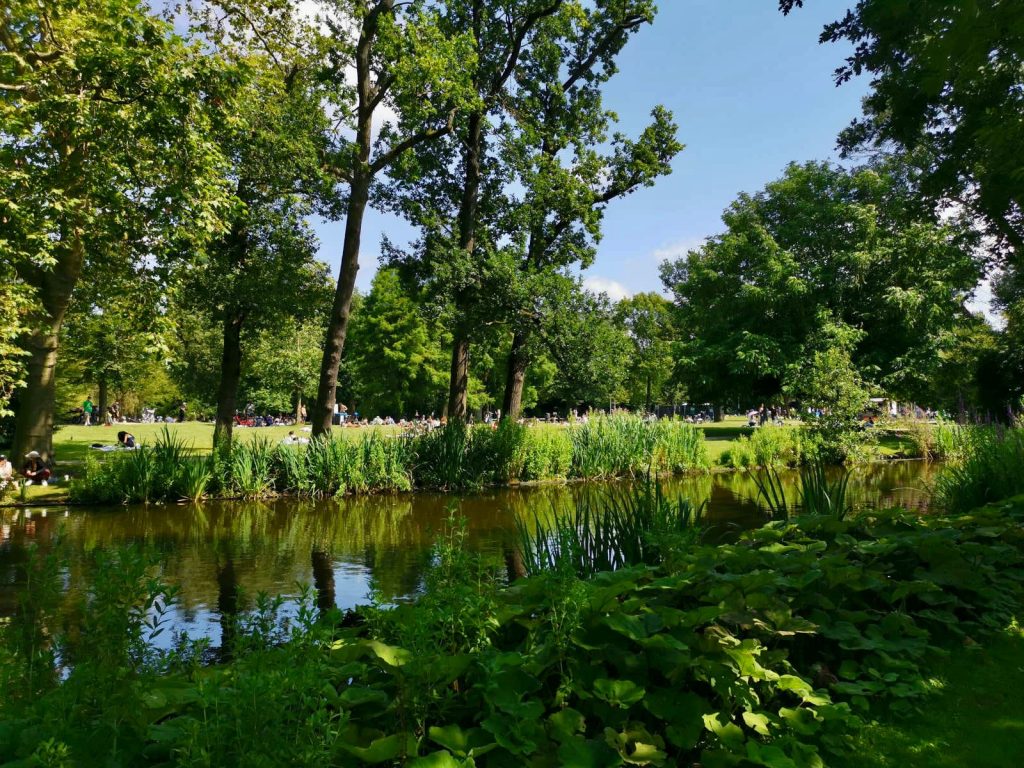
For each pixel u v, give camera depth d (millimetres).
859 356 28938
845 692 3064
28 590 2475
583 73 20812
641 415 20625
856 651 3402
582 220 20766
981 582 3975
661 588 3117
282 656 2100
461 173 20750
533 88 20656
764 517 10430
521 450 16516
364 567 7688
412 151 19000
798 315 29422
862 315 28906
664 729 2541
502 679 2363
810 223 30375
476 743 2146
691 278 34969
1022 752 2629
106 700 1924
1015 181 6898
